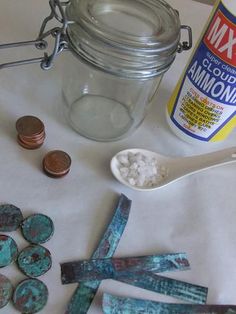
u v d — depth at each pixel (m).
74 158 0.21
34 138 0.20
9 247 0.17
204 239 0.20
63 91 0.23
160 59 0.18
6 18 0.25
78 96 0.23
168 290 0.18
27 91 0.23
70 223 0.19
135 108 0.23
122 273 0.18
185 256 0.19
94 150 0.22
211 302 0.18
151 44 0.18
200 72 0.20
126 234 0.19
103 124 0.22
